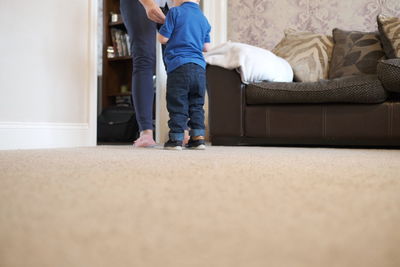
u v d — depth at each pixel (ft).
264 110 7.98
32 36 6.15
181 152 5.09
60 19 6.62
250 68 8.02
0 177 2.17
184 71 5.84
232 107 8.21
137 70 6.60
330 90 7.27
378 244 1.01
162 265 0.89
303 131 7.71
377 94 7.02
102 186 1.83
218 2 11.57
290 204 1.41
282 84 7.79
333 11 10.50
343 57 9.12
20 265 0.94
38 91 6.26
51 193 1.64
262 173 2.41
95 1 7.30
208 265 0.89
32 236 1.09
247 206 1.37
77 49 6.97
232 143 8.34
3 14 5.73
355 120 7.32
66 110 6.77
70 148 6.04
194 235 1.06
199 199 1.50
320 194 1.61
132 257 0.94
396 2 9.84
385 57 8.75
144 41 6.52
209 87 8.46
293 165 3.07
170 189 1.74
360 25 10.23
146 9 6.10
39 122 6.26
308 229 1.10
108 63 13.85
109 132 11.93
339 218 1.21
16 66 5.92
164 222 1.18
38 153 4.56
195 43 6.03
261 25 11.39
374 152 5.62
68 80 6.80
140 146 6.57
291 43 9.96
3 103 5.74
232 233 1.07
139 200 1.48
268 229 1.10
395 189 1.78
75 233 1.09
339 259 0.92
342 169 2.76
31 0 6.12
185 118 5.96
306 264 0.89
